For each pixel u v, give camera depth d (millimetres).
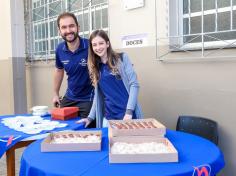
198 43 2383
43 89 4117
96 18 3227
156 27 2598
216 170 1305
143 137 1504
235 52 2107
